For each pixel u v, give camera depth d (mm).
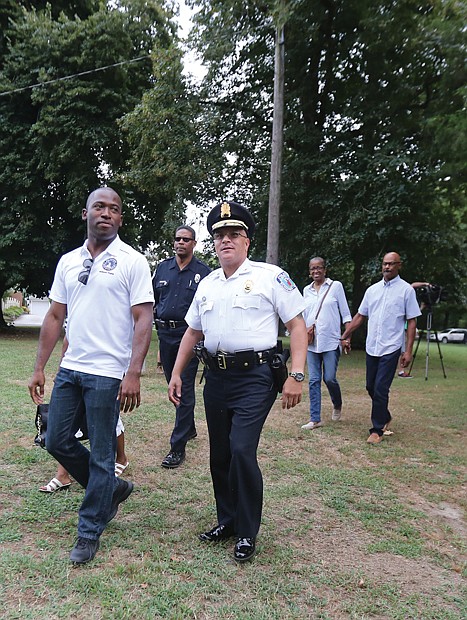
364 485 3832
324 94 14445
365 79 13461
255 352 2684
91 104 15711
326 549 2834
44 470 3854
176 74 12852
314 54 13617
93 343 2631
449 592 2449
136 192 17875
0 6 16812
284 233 14336
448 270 15305
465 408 6867
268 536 2951
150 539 2830
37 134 16094
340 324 5645
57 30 15359
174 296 4395
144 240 20422
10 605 2186
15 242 16750
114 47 15422
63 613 2135
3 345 13305
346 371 10812
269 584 2434
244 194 14820
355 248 13359
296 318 2750
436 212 13516
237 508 2670
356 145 13016
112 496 2721
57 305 2881
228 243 2754
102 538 2812
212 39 12664
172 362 4449
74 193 16062
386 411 5078
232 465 2643
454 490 3836
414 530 3105
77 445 2752
